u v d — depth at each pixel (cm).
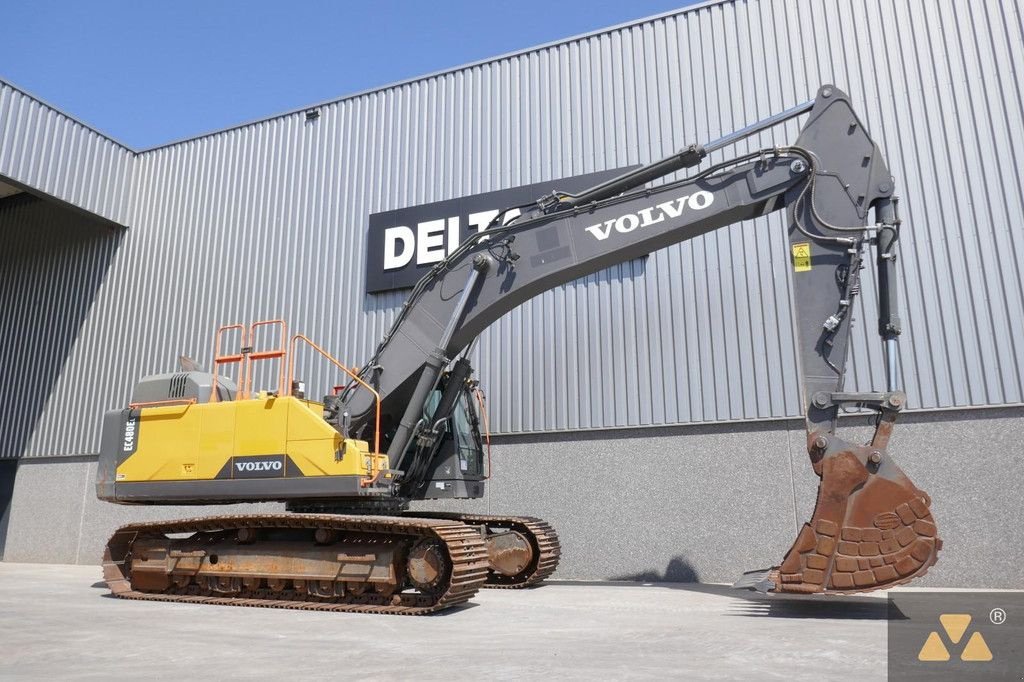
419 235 1373
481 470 1096
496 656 517
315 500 926
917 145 1109
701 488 1120
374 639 596
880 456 711
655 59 1286
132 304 1603
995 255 1043
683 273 1193
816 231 812
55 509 1561
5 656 522
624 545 1142
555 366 1234
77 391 1603
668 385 1165
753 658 505
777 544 1066
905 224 1092
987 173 1067
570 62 1345
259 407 879
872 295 1084
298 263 1473
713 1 1262
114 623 695
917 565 682
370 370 945
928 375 1043
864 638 588
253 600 852
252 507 1401
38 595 952
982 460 1001
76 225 1714
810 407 763
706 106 1235
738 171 855
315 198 1493
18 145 1426
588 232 893
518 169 1336
